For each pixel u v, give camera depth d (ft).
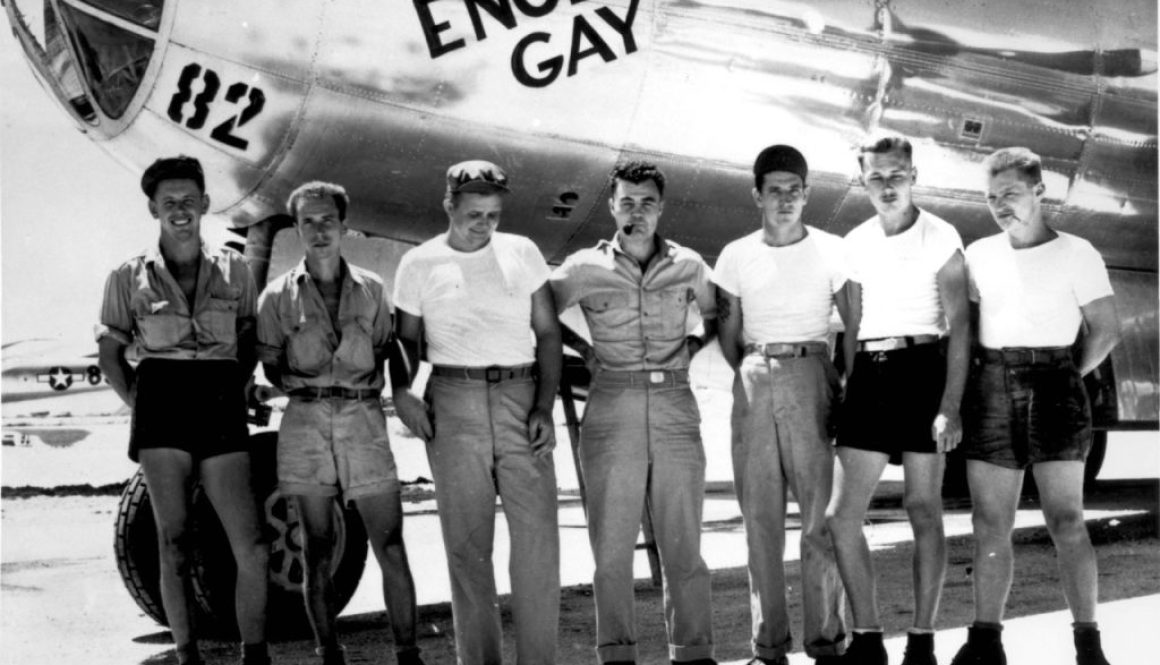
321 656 12.59
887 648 14.84
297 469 12.53
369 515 12.67
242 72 14.94
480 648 12.11
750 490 12.96
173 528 12.27
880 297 12.91
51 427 46.78
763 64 17.08
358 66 15.11
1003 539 12.87
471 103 15.62
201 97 15.05
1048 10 19.65
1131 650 14.84
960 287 12.73
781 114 17.35
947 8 18.63
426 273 12.32
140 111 15.26
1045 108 19.77
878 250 13.00
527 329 12.45
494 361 12.23
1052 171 20.33
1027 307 12.85
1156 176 21.13
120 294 12.60
